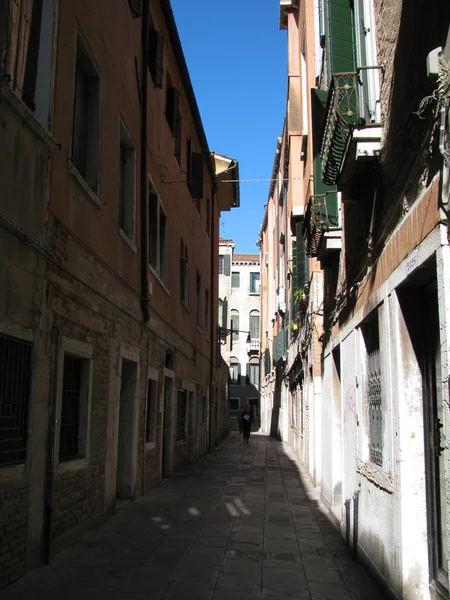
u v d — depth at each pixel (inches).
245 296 1902.1
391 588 196.9
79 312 275.9
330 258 371.2
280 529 324.8
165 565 244.5
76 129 296.4
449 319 142.9
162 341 495.5
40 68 239.9
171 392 552.4
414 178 172.9
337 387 381.7
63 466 254.8
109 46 336.2
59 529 251.0
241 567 246.8
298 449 740.7
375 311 236.2
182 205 615.8
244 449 914.1
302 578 233.5
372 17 240.1
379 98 227.5
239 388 1844.2
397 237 194.9
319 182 362.6
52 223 241.3
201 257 772.0
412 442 187.9
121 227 387.2
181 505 387.5
